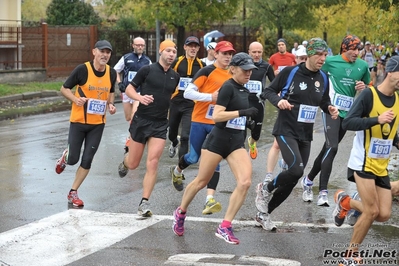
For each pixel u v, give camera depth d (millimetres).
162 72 9898
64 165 10883
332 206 10422
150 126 9859
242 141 8375
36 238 8547
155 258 7781
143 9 34000
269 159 11586
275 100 8781
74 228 9031
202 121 9898
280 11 42344
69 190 11367
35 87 29719
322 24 47281
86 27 37312
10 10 35031
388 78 7164
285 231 8945
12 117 21703
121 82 15367
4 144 16016
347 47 10656
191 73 12508
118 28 42344
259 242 8430
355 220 8383
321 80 9055
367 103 7207
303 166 8773
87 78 10414
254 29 51594
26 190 11320
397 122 7297
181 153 12367
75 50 36750
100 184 11867
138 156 10125
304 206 10414
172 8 32781
